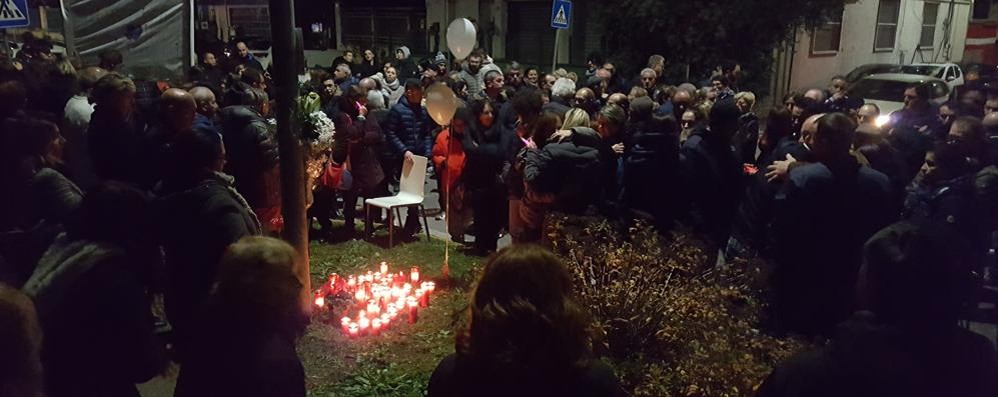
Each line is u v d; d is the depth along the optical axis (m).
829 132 4.11
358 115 7.96
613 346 4.01
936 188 5.47
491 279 2.06
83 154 6.55
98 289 2.79
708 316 3.88
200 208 3.81
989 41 27.83
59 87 7.43
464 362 2.05
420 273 6.95
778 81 19.92
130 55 12.20
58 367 2.76
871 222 4.16
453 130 7.61
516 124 7.31
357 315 5.73
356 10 24.47
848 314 4.27
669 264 4.18
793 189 4.19
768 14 15.84
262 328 2.36
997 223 5.17
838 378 1.96
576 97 8.19
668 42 16.30
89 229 2.88
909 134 6.83
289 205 4.71
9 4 9.11
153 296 4.14
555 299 2.02
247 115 5.88
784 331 4.43
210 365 2.32
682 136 7.79
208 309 2.38
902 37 25.25
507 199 7.46
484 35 21.39
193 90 6.29
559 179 5.39
